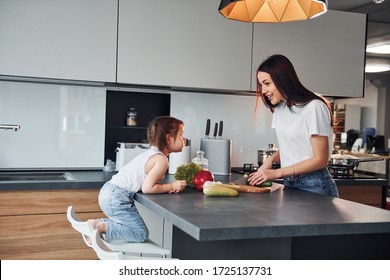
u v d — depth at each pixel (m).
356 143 10.80
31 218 2.64
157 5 3.17
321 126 2.27
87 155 3.32
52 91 3.22
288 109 2.43
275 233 1.45
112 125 3.54
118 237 2.10
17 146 3.15
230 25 3.37
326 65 3.65
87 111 3.31
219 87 3.35
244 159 3.79
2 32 2.83
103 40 3.05
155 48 3.18
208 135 3.58
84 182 2.72
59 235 2.70
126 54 3.11
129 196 2.15
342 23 3.69
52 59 2.94
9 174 3.06
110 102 3.54
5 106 3.12
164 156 2.16
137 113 3.61
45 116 3.21
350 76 3.72
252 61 3.44
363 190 3.40
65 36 2.97
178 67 3.24
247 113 3.79
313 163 2.27
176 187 2.18
